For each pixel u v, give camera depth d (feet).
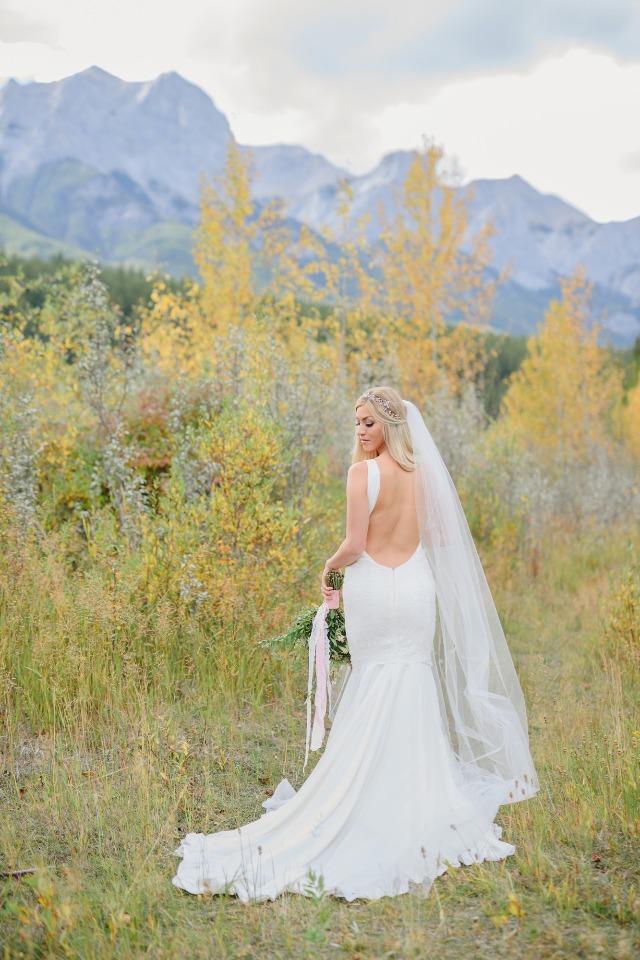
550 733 16.48
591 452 75.36
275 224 61.21
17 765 14.55
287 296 57.57
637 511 55.31
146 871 11.32
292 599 21.17
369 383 44.52
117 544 20.98
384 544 12.28
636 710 17.83
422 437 12.54
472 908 10.19
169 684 17.47
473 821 11.68
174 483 22.66
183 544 20.49
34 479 24.23
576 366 93.71
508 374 138.62
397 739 11.77
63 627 17.08
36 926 9.87
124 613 18.10
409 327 70.23
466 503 36.68
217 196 61.26
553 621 26.94
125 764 14.55
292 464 25.45
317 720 12.69
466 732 12.58
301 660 15.79
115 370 26.45
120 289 112.57
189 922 10.06
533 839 11.87
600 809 12.55
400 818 11.47
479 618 12.68
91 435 29.17
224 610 19.33
